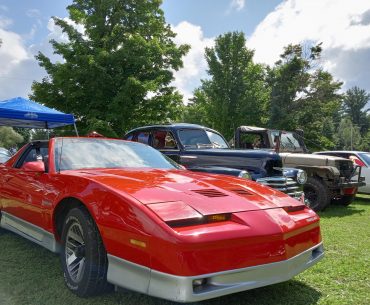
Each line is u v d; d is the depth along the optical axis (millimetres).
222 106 25344
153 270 2479
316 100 29375
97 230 2986
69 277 3223
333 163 8859
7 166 4875
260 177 6379
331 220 7438
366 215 8164
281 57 30719
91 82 16000
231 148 7789
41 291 3268
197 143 7539
